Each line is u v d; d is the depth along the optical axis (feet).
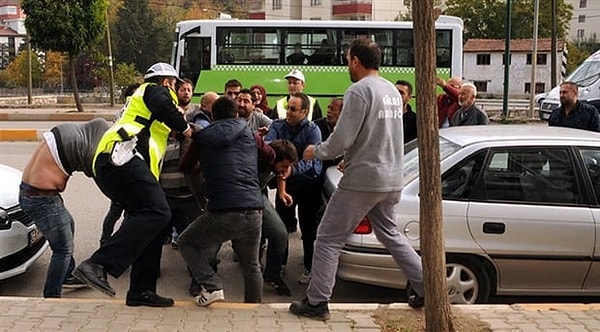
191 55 63.00
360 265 17.78
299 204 21.18
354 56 14.79
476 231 17.75
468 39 207.92
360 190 14.60
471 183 18.11
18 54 245.86
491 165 18.30
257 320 15.47
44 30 85.46
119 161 15.07
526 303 18.88
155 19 233.35
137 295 16.37
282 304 16.70
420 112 13.14
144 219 15.35
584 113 26.45
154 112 15.39
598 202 18.24
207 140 15.71
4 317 15.56
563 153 18.58
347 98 14.30
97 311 16.02
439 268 13.73
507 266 17.95
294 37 62.90
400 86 25.02
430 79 12.93
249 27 62.69
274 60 62.95
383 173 14.57
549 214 17.88
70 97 135.95
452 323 14.11
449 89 29.35
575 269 18.12
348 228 15.12
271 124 22.02
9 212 19.24
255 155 16.39
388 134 14.58
